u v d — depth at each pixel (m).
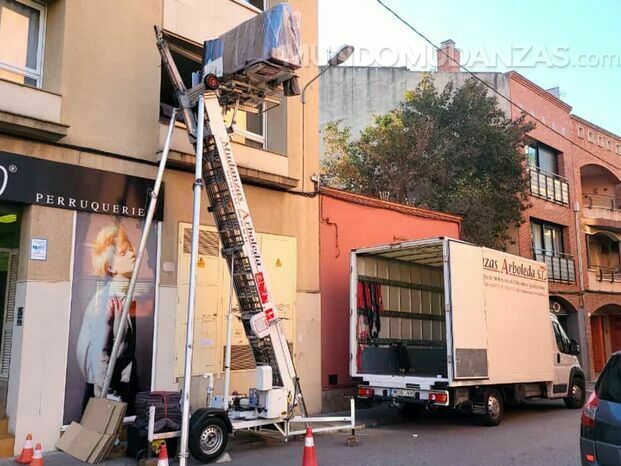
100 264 9.13
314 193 12.95
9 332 8.76
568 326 25.75
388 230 14.74
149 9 10.23
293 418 8.80
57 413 8.41
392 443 9.29
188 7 10.82
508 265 12.08
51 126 8.44
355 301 11.69
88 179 9.05
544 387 12.98
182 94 8.90
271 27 8.49
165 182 10.10
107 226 9.30
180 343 9.98
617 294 28.23
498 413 11.20
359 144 22.16
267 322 8.63
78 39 9.25
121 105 9.63
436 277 14.18
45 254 8.51
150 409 7.38
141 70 9.98
